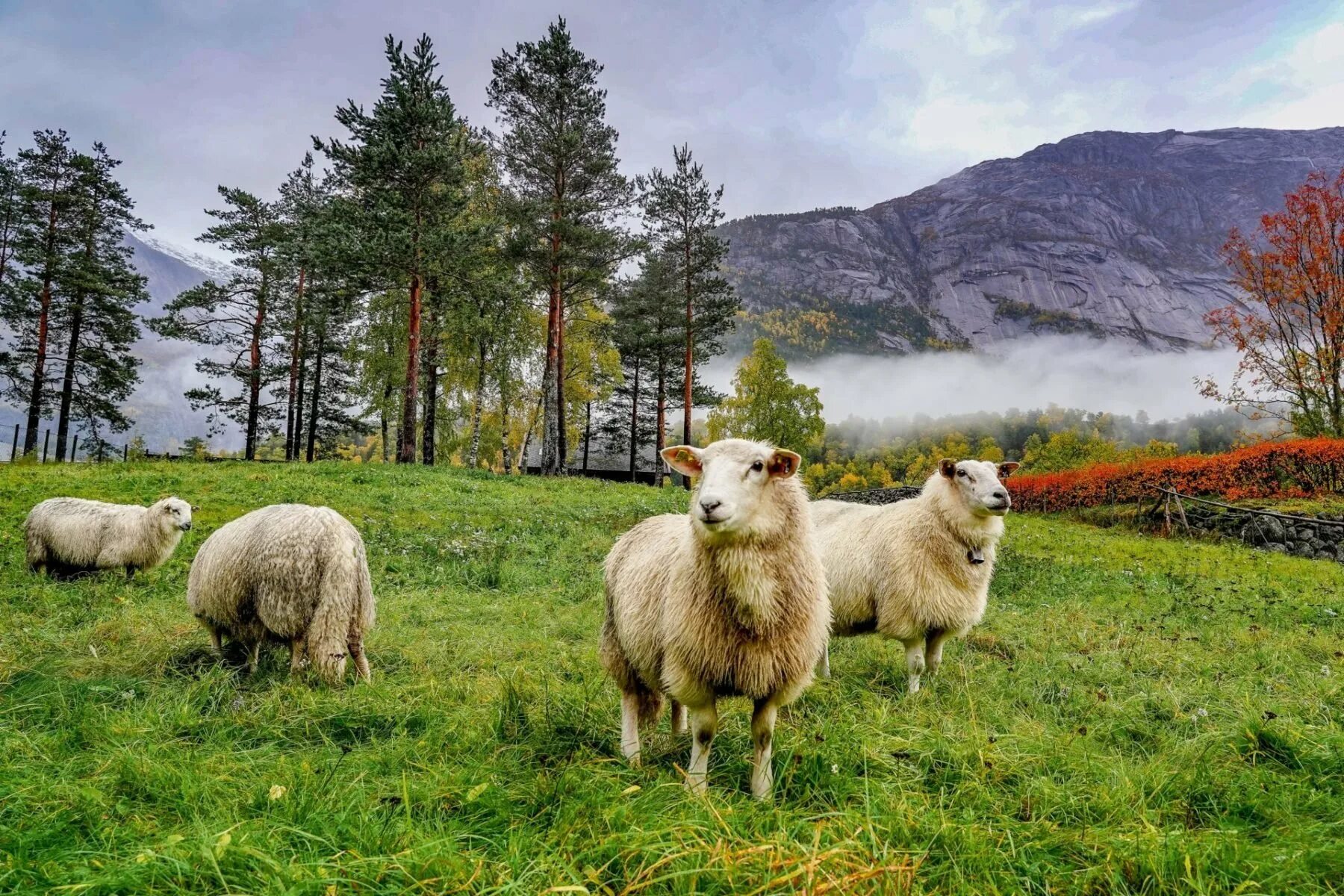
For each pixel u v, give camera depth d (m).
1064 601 8.94
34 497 12.85
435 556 10.38
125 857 2.40
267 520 5.11
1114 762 3.52
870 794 2.98
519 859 2.36
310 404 36.50
